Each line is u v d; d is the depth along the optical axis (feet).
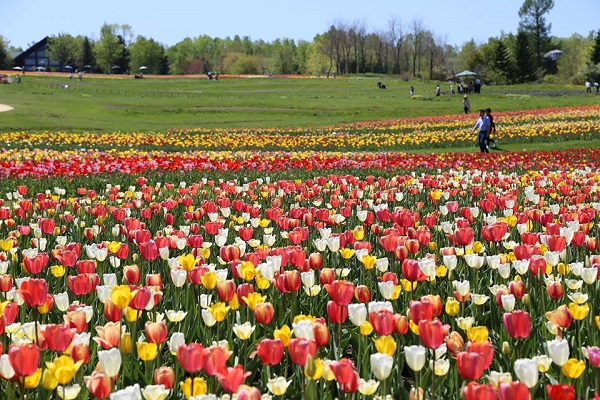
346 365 9.82
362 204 34.63
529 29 463.42
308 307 17.26
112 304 12.87
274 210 26.32
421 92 282.77
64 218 29.48
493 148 99.09
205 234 27.07
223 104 225.97
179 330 15.19
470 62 445.37
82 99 228.84
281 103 230.27
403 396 11.76
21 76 341.62
